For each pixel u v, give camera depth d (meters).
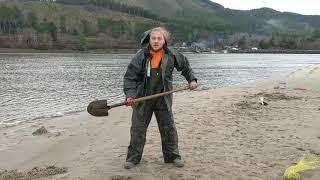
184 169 6.39
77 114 14.23
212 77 35.50
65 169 6.76
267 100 15.26
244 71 45.06
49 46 136.88
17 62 62.41
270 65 61.72
